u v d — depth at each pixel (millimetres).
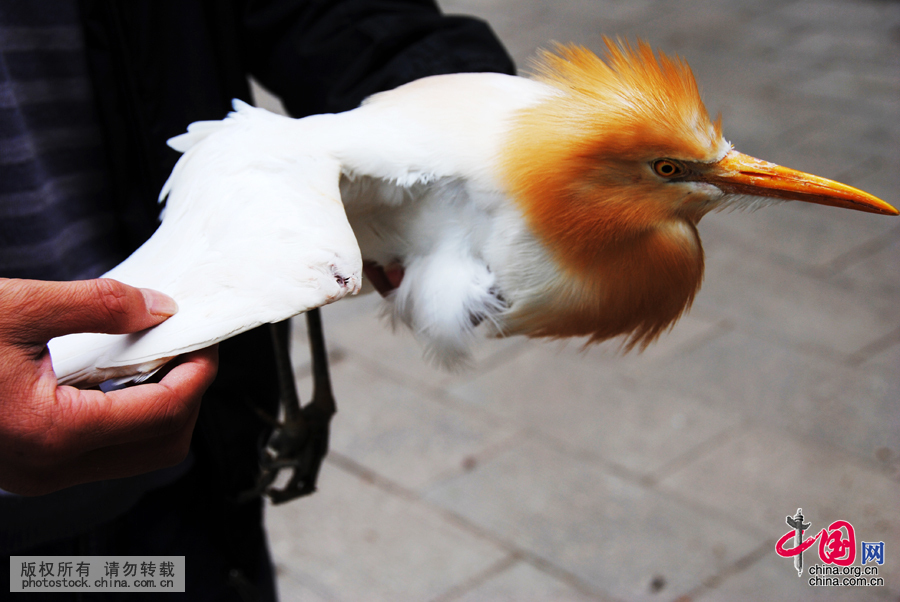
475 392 3111
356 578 2391
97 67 1167
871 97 5465
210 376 872
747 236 4078
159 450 917
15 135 1095
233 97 1305
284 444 1415
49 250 1158
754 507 2574
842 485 2643
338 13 1295
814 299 3592
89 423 810
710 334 3387
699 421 2932
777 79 5777
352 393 3113
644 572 2375
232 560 1437
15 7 1086
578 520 2555
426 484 2713
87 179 1214
